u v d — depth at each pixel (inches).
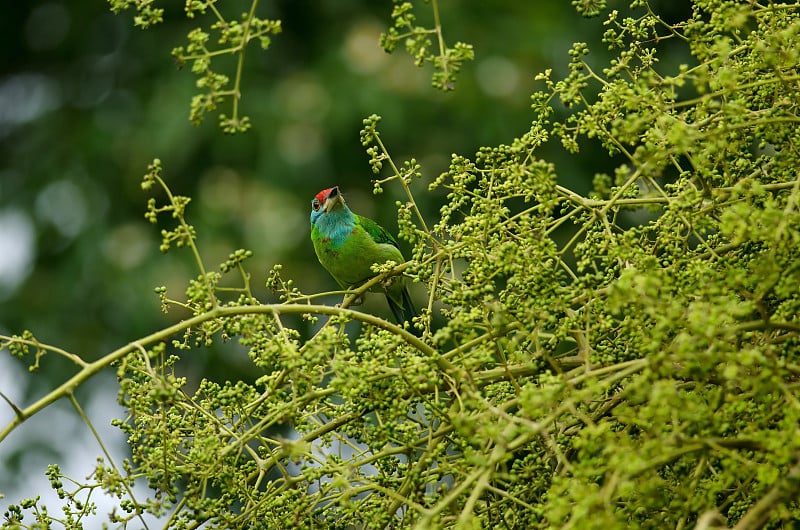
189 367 690.2
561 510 183.8
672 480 231.9
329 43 753.0
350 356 232.4
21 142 833.5
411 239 269.7
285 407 231.6
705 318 186.9
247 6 767.1
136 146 743.1
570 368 247.4
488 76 710.5
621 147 245.0
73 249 749.9
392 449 239.3
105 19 837.2
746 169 252.4
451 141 695.7
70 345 719.1
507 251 232.2
